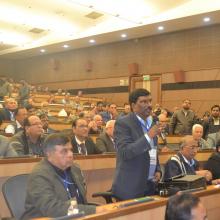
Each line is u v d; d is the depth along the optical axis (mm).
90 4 11805
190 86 12828
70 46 16391
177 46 13328
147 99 2830
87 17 13281
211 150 5648
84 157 4461
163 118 7297
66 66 17531
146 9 11766
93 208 2076
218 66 12234
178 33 13312
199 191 2662
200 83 12586
